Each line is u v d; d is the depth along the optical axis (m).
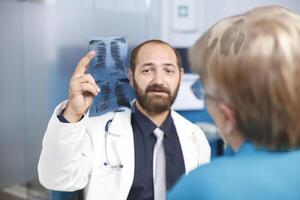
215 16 2.14
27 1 1.57
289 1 1.97
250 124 0.42
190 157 1.07
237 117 0.43
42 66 1.59
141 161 1.02
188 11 2.14
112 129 1.07
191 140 1.12
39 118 1.61
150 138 1.06
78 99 0.84
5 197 1.67
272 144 0.42
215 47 0.43
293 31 0.40
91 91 0.84
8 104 1.63
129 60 1.08
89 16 1.61
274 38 0.39
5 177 1.67
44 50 1.59
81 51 1.59
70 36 1.59
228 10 2.10
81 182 0.99
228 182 0.40
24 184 1.63
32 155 1.64
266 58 0.39
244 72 0.40
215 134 1.33
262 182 0.40
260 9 0.43
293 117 0.40
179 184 0.43
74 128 0.87
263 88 0.39
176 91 1.07
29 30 1.59
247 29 0.41
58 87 1.59
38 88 1.61
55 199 1.16
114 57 1.07
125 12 1.72
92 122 1.08
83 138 0.93
